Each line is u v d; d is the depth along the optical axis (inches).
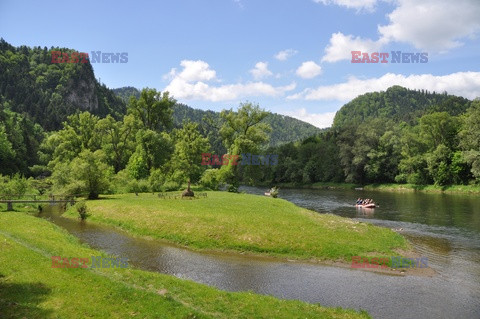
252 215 1323.8
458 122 3479.3
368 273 836.6
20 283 563.8
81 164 1908.2
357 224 1261.1
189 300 582.2
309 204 2389.3
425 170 3592.5
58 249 818.8
